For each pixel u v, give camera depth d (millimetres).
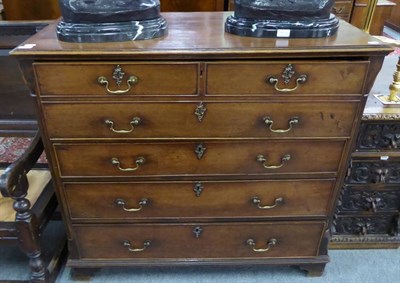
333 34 1055
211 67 963
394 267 1449
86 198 1190
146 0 1002
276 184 1190
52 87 980
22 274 1396
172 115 1037
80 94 992
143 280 1386
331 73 986
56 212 1624
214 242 1311
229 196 1208
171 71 965
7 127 1543
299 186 1198
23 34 1450
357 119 1068
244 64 962
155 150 1103
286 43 982
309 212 1254
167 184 1174
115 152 1102
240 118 1050
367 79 1004
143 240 1294
